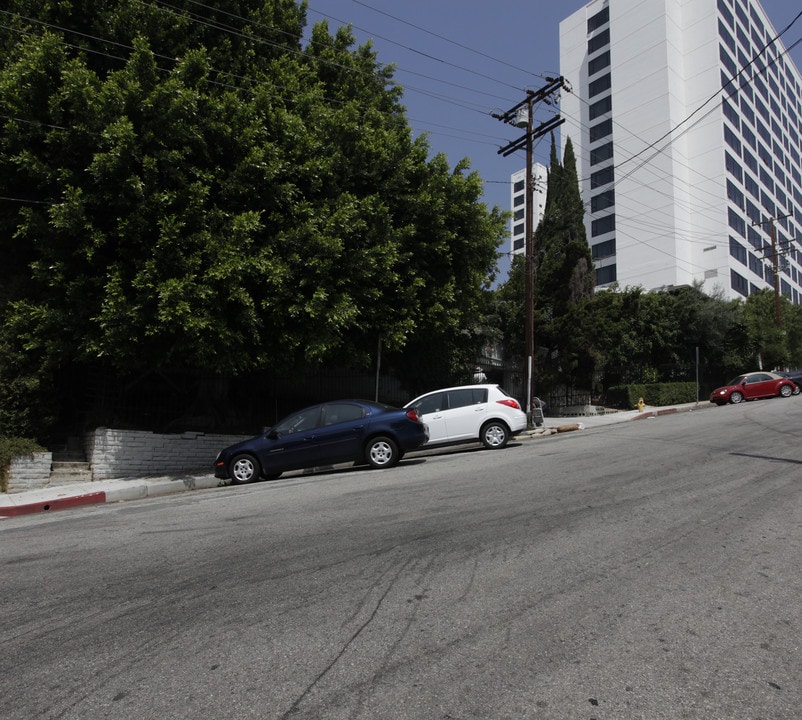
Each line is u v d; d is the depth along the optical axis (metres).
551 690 3.16
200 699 3.19
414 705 3.05
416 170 14.57
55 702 3.22
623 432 15.70
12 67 10.96
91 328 11.59
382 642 3.78
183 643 3.89
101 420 14.30
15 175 11.78
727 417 18.12
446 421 13.59
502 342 26.84
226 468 11.48
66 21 12.43
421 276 14.85
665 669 3.37
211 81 12.70
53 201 11.28
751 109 64.25
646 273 57.66
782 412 18.45
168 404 16.31
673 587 4.54
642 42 59.19
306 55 15.16
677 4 59.38
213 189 11.97
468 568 5.07
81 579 5.32
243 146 11.90
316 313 11.77
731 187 57.06
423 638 3.81
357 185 13.98
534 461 10.70
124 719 3.02
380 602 4.43
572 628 3.90
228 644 3.84
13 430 12.44
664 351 33.06
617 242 60.09
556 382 25.78
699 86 57.88
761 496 7.31
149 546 6.32
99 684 3.40
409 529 6.36
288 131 12.38
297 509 7.73
